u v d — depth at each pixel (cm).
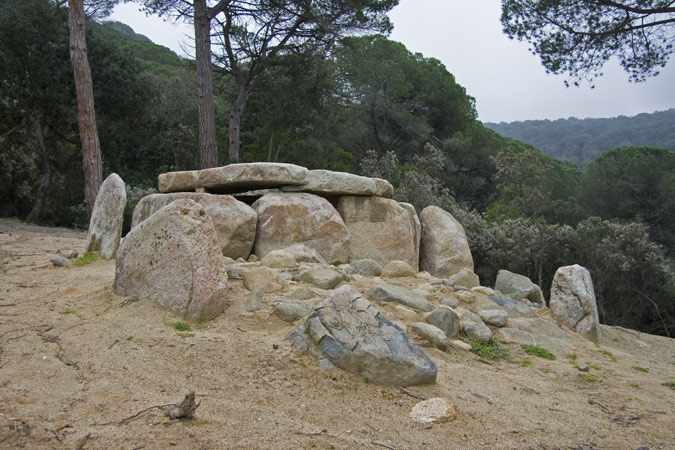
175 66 3575
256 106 2061
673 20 1180
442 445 266
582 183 2958
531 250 1739
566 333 521
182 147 2103
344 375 331
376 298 488
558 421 318
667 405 371
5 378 285
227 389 298
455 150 3031
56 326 370
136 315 388
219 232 601
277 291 455
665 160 2719
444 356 411
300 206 645
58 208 2008
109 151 2023
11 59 1698
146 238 421
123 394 277
